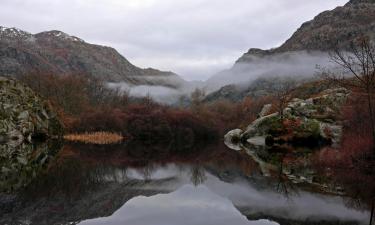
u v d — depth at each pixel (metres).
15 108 73.38
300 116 64.06
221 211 17.39
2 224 15.23
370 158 29.84
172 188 24.89
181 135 113.19
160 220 15.68
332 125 57.09
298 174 29.91
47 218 16.19
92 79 146.50
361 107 36.03
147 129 105.56
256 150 60.19
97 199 20.50
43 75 119.19
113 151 58.59
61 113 96.94
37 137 77.88
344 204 18.36
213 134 124.19
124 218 15.99
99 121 97.56
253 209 17.80
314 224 14.88
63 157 44.72
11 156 44.16
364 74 30.14
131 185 25.98
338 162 32.53
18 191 22.55
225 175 32.03
